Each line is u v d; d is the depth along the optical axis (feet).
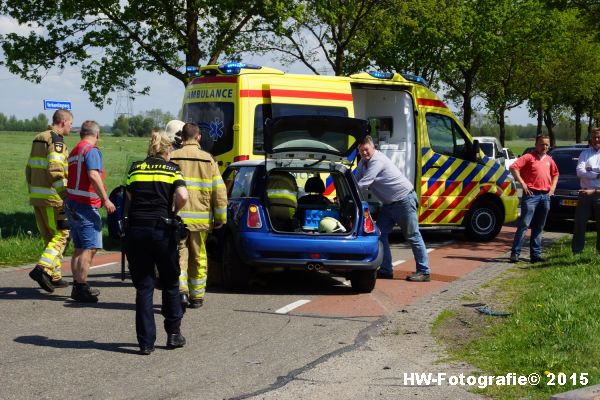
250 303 30.86
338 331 26.27
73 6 61.72
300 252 31.99
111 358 22.41
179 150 28.76
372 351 23.62
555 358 21.35
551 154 64.39
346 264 32.30
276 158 34.78
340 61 87.15
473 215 52.95
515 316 27.17
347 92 46.75
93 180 28.91
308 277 37.68
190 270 29.58
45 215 31.83
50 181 31.37
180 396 19.04
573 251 42.47
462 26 115.44
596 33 71.97
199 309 29.53
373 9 86.48
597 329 24.08
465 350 23.65
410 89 50.47
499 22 122.42
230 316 28.37
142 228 22.57
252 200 32.71
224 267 33.17
